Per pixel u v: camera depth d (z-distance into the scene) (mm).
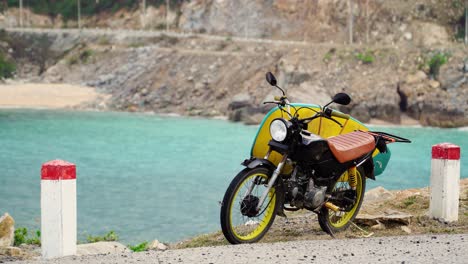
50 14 152625
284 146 8883
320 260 7426
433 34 118250
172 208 30125
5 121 82062
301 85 94188
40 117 89125
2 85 118750
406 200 12445
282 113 9500
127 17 144875
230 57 111312
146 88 111562
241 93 99250
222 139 67188
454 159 10648
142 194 34750
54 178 8117
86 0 151750
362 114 90375
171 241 21875
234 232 8773
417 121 90188
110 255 7766
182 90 107875
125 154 54625
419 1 122812
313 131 9859
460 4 122375
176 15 139875
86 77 123062
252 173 8820
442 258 7469
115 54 125562
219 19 133625
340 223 10117
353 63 98188
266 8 130250
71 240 8242
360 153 9672
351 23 119375
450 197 10648
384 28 120812
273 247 8211
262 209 9203
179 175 42875
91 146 60031
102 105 106688
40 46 136500
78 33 137125
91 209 29703
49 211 8141
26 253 10047
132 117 93812
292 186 9156
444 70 93562
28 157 51562
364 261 7363
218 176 42531
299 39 124000
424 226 10516
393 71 95812
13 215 27062
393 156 53688
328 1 125375
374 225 10391
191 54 116000
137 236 23078
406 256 7594
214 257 7602
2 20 149500
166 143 62875
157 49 120375
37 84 120500
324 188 9312
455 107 88688
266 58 107250
